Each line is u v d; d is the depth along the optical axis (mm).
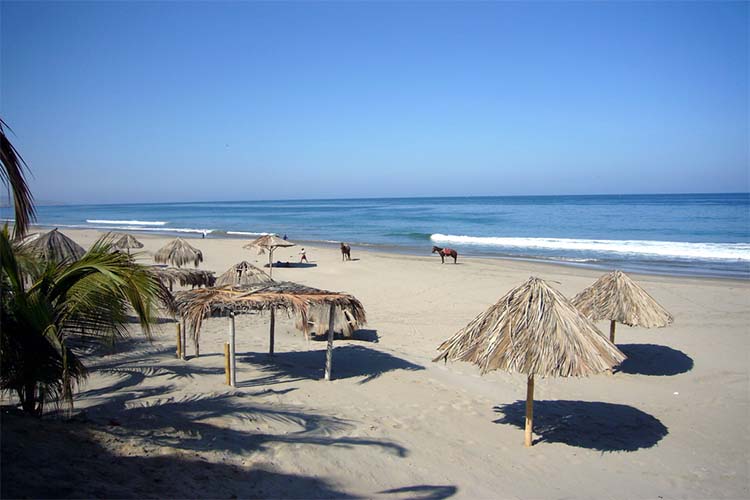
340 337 14023
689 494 6320
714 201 99938
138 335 12289
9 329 5141
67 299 5504
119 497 4199
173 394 7707
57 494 3982
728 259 30391
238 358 10953
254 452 5805
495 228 55906
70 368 5516
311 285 22219
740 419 8938
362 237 50312
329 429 6961
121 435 5633
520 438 7789
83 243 39312
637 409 9352
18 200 4691
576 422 8609
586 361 6711
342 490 5332
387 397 8969
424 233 52531
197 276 14742
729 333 14625
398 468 6098
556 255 33844
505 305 7348
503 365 6824
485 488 5934
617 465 7086
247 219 87938
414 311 17469
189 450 5547
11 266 5105
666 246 36125
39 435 5027
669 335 14492
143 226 72875
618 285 11445
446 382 10195
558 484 6340
